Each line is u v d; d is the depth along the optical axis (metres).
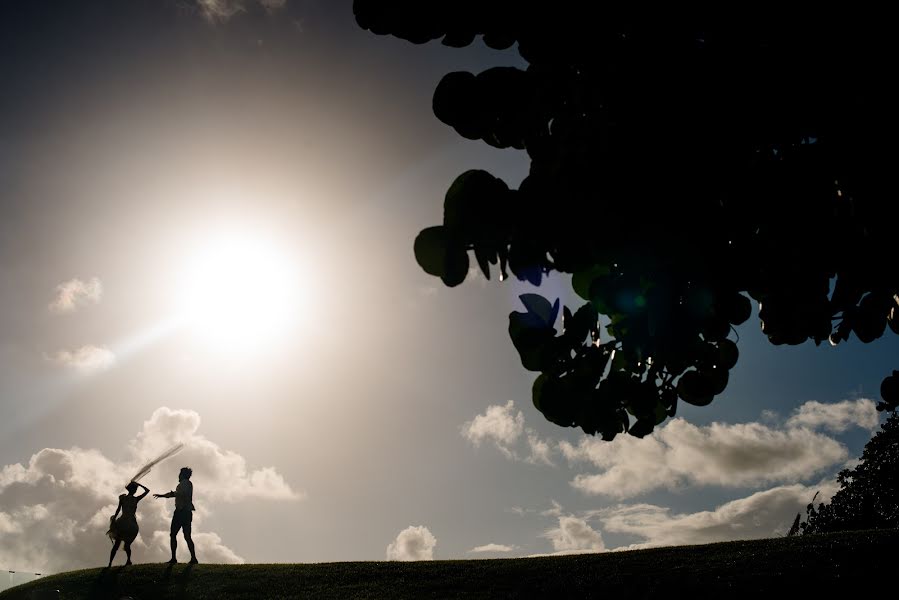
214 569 18.25
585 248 2.84
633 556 18.28
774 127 2.77
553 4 2.73
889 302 3.55
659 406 3.81
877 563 14.84
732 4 2.66
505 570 17.59
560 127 2.89
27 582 18.05
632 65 2.75
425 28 2.84
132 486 18.42
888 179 2.77
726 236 2.90
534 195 2.72
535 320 3.26
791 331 3.49
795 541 18.45
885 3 2.53
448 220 2.73
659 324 3.14
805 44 2.66
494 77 2.80
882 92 2.66
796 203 2.87
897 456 39.59
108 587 16.48
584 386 3.48
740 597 13.73
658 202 2.78
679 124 2.72
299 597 15.77
